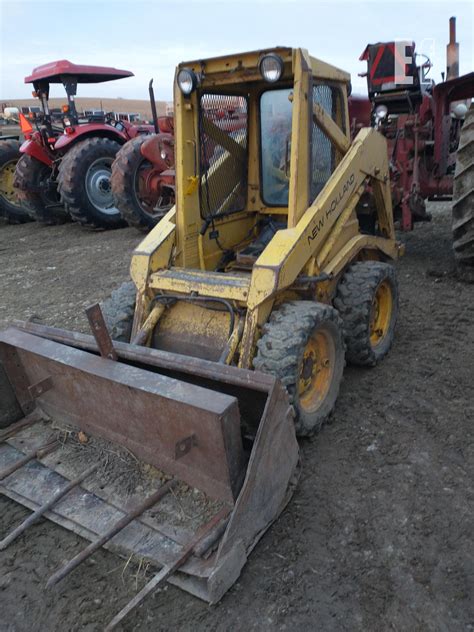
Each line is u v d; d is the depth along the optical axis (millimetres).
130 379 2496
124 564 2418
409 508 2641
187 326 3346
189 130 3414
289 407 2469
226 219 3887
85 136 9406
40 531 2648
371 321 3875
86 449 2938
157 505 2541
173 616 2189
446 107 5793
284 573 2342
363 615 2139
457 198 4719
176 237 3531
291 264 2967
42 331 3145
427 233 7387
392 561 2365
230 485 2375
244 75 3186
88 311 2613
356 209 4504
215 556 2232
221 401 2260
